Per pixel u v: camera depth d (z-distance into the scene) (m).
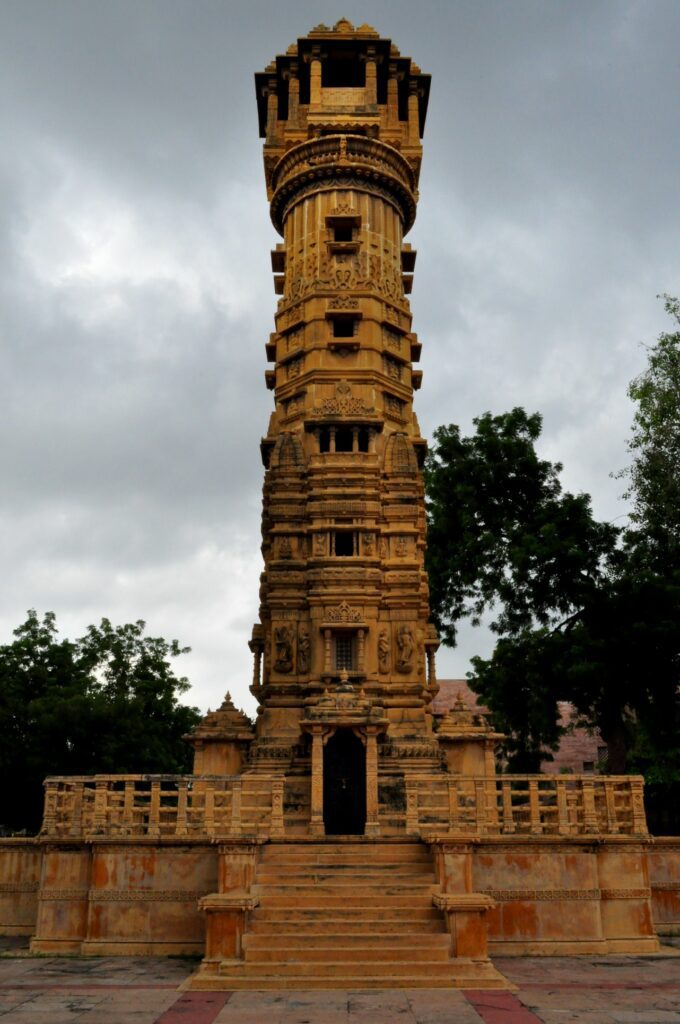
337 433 44.97
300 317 46.91
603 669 47.88
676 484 47.78
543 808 29.28
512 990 21.20
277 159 51.81
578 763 78.19
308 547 42.84
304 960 22.91
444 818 36.06
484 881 28.08
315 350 45.72
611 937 27.98
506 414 60.66
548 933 27.59
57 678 63.22
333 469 43.41
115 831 29.23
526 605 53.69
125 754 58.75
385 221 49.19
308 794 37.50
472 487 58.03
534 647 50.03
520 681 51.72
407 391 46.72
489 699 53.59
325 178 48.91
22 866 32.84
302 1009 18.98
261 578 44.03
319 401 44.78
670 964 25.27
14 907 32.44
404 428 45.97
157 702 66.25
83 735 57.56
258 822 31.55
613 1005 19.31
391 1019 17.91
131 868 28.27
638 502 50.66
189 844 28.45
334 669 40.72
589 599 49.84
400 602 41.50
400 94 53.44
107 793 29.59
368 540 42.34
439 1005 19.42
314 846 29.62
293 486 43.69
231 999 20.19
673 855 32.69
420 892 26.50
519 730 53.53
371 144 49.41
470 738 40.50
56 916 28.36
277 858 28.97
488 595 57.31
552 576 52.66
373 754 35.34
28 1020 17.69
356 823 35.81
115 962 25.98
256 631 43.84
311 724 35.47
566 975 23.34
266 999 20.19
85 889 28.58
